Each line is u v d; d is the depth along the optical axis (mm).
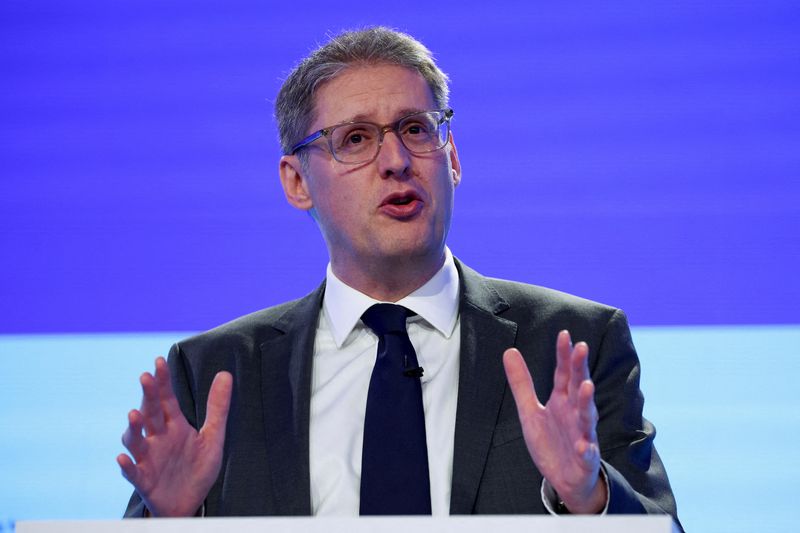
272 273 6762
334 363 4348
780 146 6500
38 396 6586
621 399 4168
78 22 7031
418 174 4309
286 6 6949
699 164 6527
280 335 4520
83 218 6875
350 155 4355
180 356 4582
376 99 4355
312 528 2547
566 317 4348
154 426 3299
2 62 7012
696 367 6289
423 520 2518
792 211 6445
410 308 4363
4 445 6469
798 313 6359
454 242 6598
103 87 6977
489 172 6637
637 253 6504
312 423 4188
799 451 6102
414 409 4027
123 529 2621
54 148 6941
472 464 3912
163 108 6941
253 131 6887
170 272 6809
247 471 4082
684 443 6152
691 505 6035
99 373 6652
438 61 6746
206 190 6855
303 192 4777
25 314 6785
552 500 3293
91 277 6816
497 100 6691
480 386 4109
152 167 6895
